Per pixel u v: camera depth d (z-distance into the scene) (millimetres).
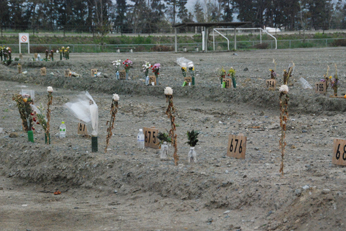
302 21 89812
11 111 15039
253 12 107688
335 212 4926
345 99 13930
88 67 30062
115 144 9648
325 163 7262
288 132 11172
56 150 8797
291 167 7125
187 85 19453
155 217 5746
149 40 64812
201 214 5699
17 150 9242
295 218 5074
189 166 7359
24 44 47812
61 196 7227
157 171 7137
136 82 20734
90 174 7699
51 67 30438
